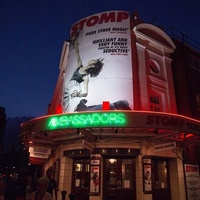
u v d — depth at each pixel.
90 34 13.70
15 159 35.16
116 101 11.81
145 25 14.15
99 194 10.66
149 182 10.98
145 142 11.51
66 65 14.75
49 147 13.91
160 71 13.99
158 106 13.12
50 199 4.65
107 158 11.71
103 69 12.55
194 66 17.05
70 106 12.71
